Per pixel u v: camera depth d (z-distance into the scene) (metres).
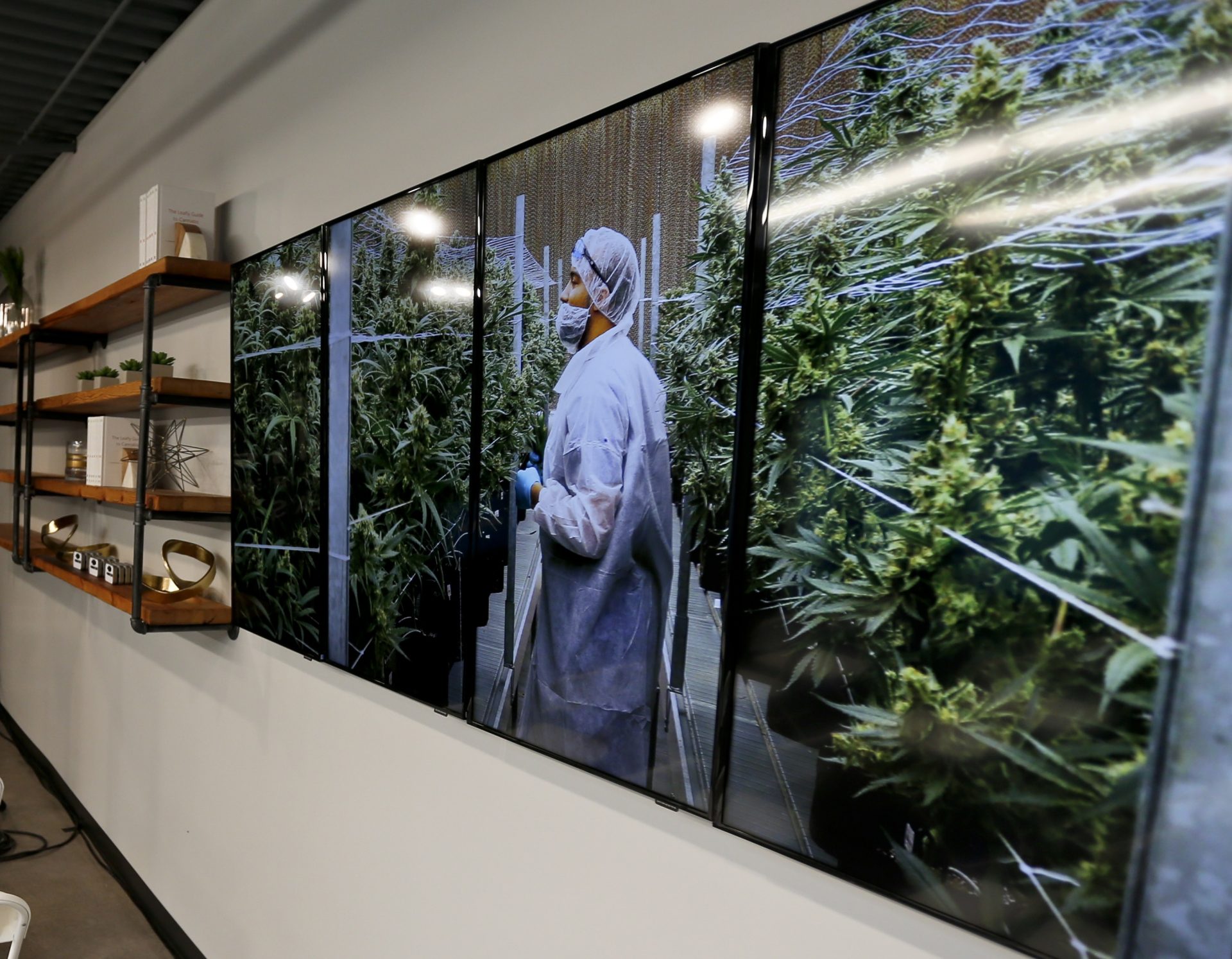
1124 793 0.74
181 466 2.83
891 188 0.91
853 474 0.95
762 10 1.11
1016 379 0.81
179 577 2.86
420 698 1.65
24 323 4.48
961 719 0.85
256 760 2.41
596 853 1.36
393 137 1.86
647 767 1.20
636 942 1.29
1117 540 0.74
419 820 1.78
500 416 1.46
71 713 4.03
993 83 0.83
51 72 3.38
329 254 1.93
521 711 1.42
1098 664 0.75
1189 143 0.70
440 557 1.60
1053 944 0.78
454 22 1.70
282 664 2.28
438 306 1.60
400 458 1.71
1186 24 0.70
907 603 0.90
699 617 1.12
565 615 1.33
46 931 2.94
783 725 1.01
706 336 1.11
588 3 1.39
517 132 1.53
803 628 0.99
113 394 2.64
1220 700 0.68
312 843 2.15
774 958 1.09
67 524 3.77
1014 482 0.81
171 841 2.95
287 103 2.29
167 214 2.49
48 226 4.61
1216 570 0.68
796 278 1.01
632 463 1.22
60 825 3.84
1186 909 0.70
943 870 0.86
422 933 1.76
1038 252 0.80
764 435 1.04
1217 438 0.68
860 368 0.94
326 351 1.94
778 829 1.02
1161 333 0.72
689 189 1.14
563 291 1.34
